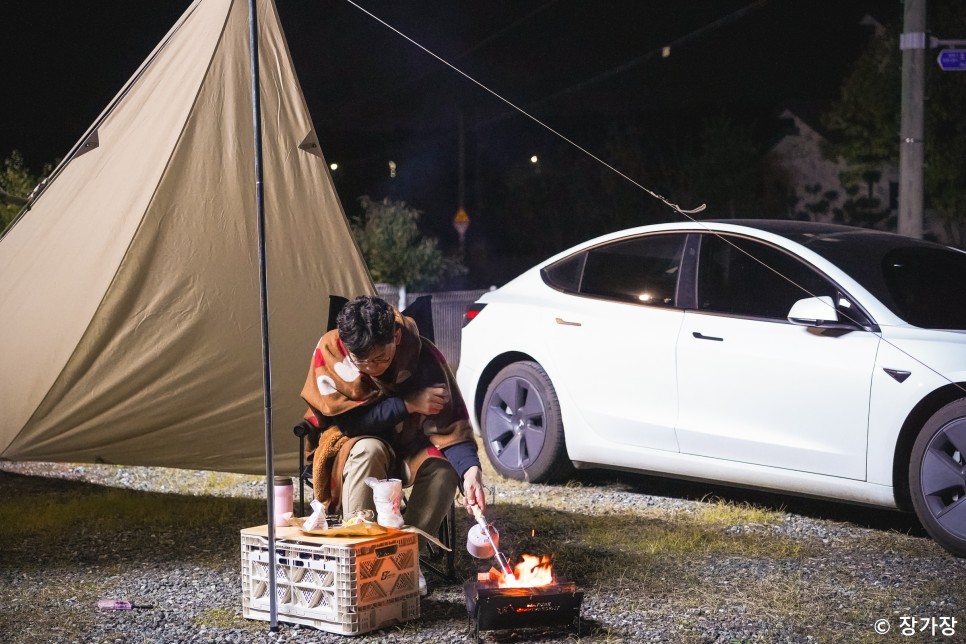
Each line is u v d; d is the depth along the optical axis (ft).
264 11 22.17
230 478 25.21
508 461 24.80
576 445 23.22
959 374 18.22
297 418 21.61
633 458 22.22
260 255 14.34
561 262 24.88
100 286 20.33
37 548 18.99
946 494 18.43
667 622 14.74
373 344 14.90
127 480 25.21
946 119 98.68
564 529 20.10
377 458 15.43
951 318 19.75
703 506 22.06
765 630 14.39
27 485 24.66
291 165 21.72
